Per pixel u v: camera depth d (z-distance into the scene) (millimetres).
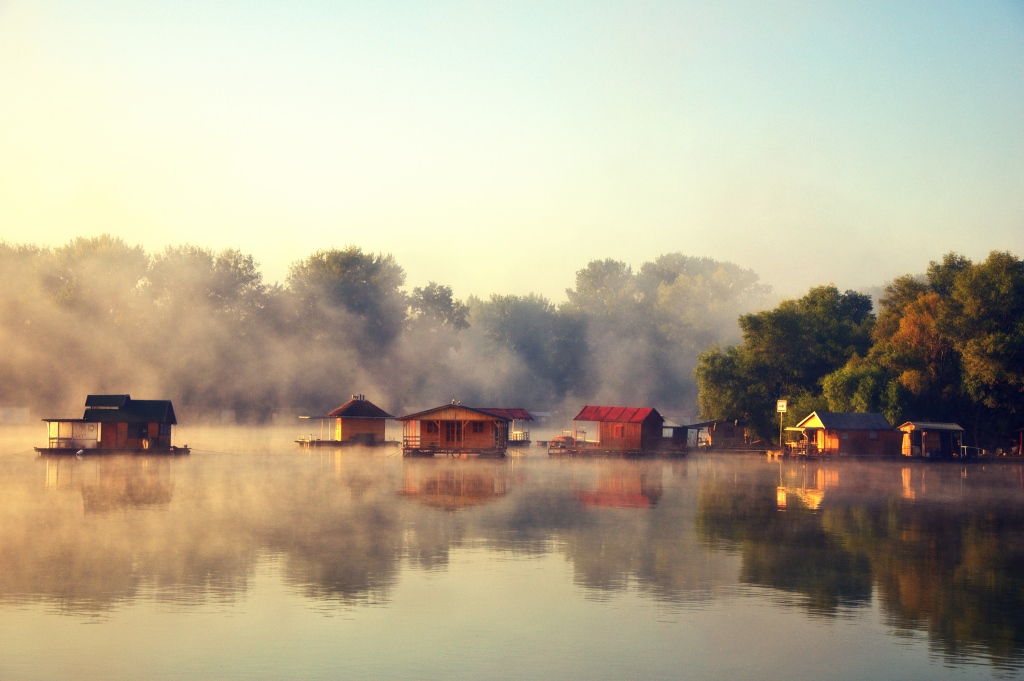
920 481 79188
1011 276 104375
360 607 30828
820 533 46969
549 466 91938
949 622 29844
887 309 122438
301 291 161125
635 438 107562
